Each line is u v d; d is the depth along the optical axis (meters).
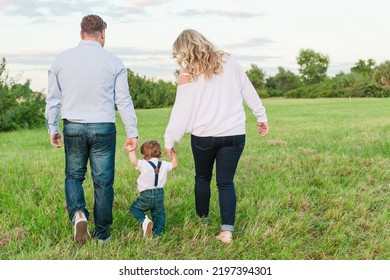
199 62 5.87
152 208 6.38
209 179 6.61
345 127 20.53
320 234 6.56
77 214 5.82
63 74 5.81
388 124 21.23
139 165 6.15
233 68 6.11
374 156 11.80
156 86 59.19
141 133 20.75
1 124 23.59
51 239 6.18
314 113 34.19
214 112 5.97
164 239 6.16
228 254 5.80
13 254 5.71
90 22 5.94
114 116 6.01
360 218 7.02
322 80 137.50
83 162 6.01
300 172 9.97
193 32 6.00
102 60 5.83
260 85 125.31
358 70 134.62
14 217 6.83
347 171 9.93
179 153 13.09
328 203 7.78
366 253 5.78
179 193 8.14
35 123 25.81
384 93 85.50
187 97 5.96
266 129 6.57
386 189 8.86
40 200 7.96
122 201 7.54
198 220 6.62
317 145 14.14
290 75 128.12
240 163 10.98
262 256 5.72
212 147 6.10
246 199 7.67
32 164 11.01
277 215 7.07
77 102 5.80
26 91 25.62
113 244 5.89
